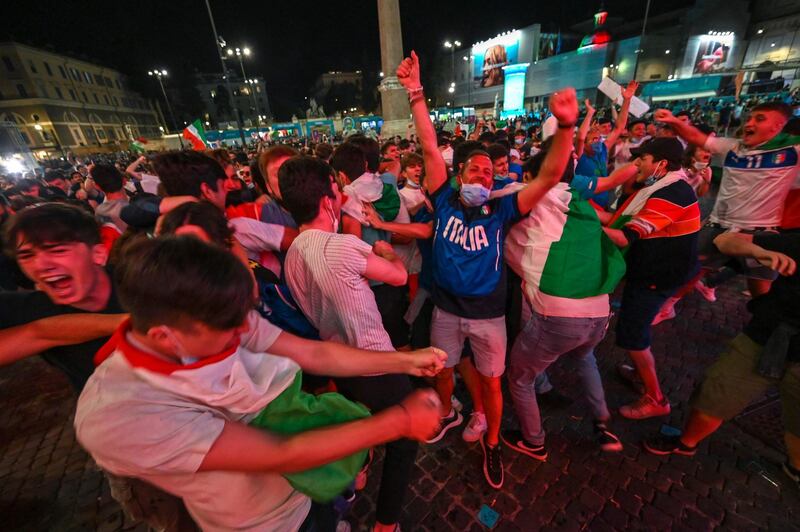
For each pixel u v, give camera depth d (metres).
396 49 11.70
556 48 54.47
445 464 2.28
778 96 24.14
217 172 1.90
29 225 0.99
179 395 0.71
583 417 2.54
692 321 3.53
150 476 0.73
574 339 1.85
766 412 2.42
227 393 0.74
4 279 3.30
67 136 45.62
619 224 2.34
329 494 0.86
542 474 2.17
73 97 48.16
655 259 2.13
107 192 3.35
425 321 2.31
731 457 2.16
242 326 0.78
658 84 30.77
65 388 3.38
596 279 1.80
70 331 1.07
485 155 1.80
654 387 2.38
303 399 0.84
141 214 1.67
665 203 2.03
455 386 2.93
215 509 0.83
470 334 1.95
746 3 45.25
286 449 0.75
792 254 1.57
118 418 0.67
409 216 2.84
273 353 1.09
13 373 3.64
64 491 2.34
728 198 3.23
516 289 2.51
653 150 2.13
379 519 1.71
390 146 4.46
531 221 1.86
